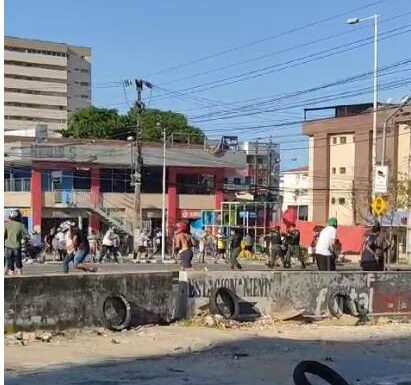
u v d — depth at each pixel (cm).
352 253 4234
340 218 5659
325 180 5794
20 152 5031
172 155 5497
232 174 6003
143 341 1052
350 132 5612
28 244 3306
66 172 5181
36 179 5094
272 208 4881
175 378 805
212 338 1082
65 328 1116
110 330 1146
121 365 872
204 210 5447
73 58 13350
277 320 1308
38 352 943
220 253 3666
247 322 1277
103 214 5228
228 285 1288
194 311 1265
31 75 12850
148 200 5444
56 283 1113
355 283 1402
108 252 3412
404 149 5112
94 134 7062
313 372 578
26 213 5084
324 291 1370
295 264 3384
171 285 1244
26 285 1086
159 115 7225
